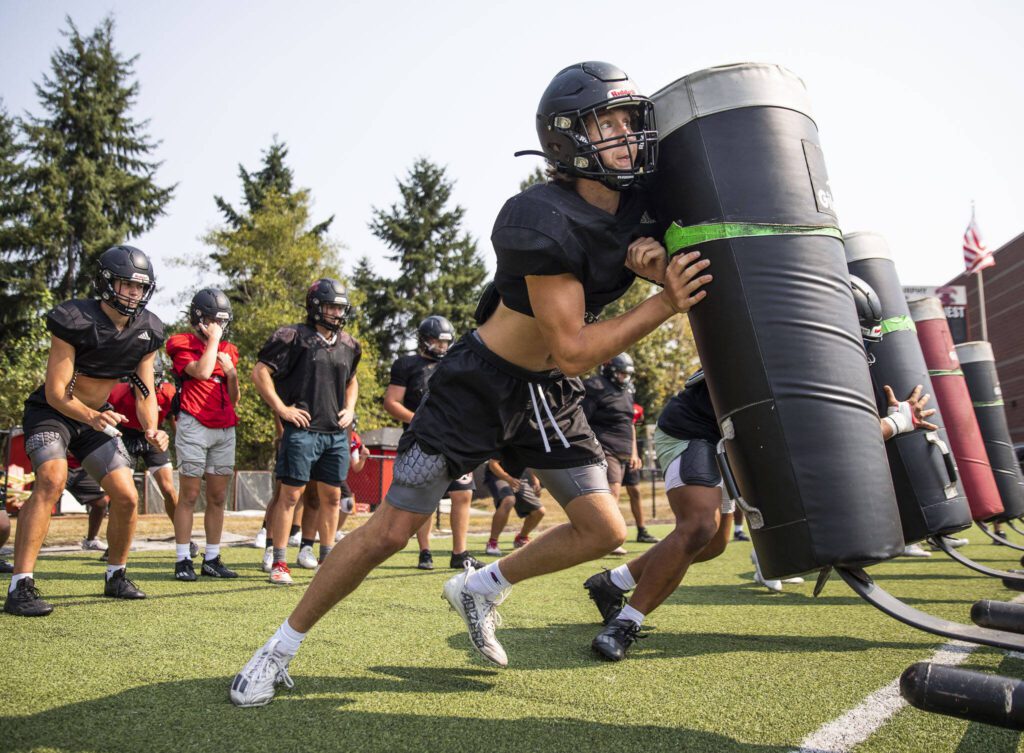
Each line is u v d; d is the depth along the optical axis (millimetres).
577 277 2293
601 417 8492
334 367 5762
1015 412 44719
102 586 5031
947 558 7484
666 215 2471
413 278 44531
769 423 2293
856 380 2334
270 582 5391
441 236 45906
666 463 3785
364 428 34094
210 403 5676
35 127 35688
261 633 3592
